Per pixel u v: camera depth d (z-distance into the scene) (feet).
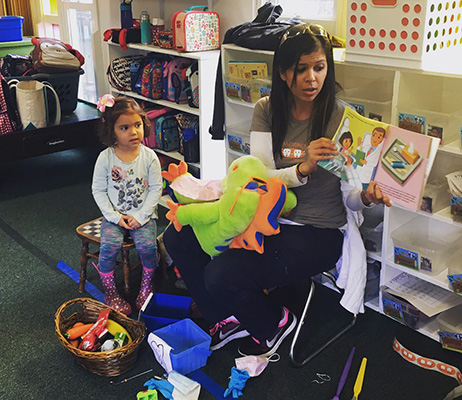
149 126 7.91
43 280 8.36
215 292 6.13
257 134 6.50
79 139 12.24
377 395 6.12
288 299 7.87
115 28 12.77
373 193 5.80
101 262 7.55
